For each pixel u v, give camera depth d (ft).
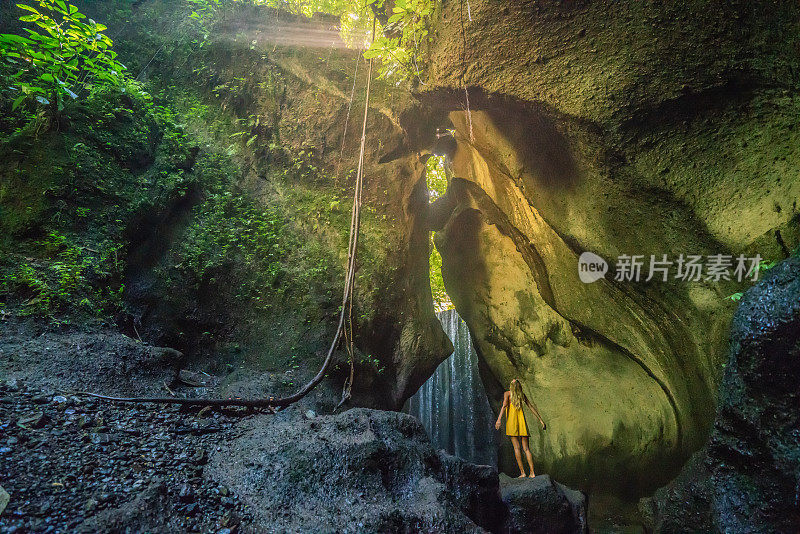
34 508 8.23
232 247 22.52
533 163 20.85
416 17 19.22
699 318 17.35
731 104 14.03
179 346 19.95
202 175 23.63
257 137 25.88
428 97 20.90
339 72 27.37
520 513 16.71
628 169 16.11
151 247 20.67
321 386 20.47
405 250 26.50
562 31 15.81
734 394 11.49
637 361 26.03
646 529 18.39
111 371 14.06
